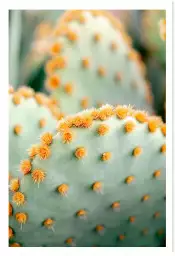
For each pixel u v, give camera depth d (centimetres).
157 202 20
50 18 36
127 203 19
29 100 22
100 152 18
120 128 18
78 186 18
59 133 18
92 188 18
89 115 18
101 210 19
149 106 28
